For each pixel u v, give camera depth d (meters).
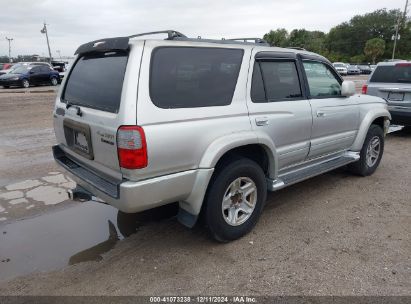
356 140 5.27
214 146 3.27
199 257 3.44
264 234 3.85
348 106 4.96
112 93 3.07
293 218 4.22
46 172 5.79
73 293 2.95
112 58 3.25
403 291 2.92
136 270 3.25
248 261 3.36
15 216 4.31
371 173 5.74
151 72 2.98
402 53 83.12
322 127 4.53
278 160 4.01
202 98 3.27
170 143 3.00
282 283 3.04
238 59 3.59
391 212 4.36
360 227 3.98
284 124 3.95
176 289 2.98
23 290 3.00
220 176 3.42
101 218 4.29
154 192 3.01
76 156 3.77
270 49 3.94
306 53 4.46
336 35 96.75
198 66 3.28
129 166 2.88
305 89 4.33
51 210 4.48
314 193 4.98
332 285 3.00
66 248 3.63
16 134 8.68
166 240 3.77
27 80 22.33
